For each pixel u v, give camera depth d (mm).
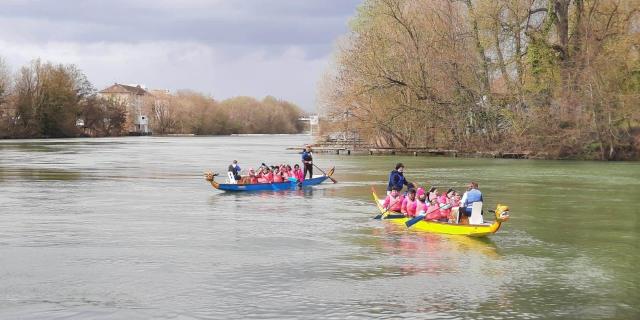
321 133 86938
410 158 70750
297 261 19578
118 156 75500
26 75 150875
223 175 49031
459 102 72375
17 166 57531
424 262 19562
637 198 34531
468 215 24578
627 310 15219
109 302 15492
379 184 42156
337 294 16203
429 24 73125
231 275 17906
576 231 24812
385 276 17922
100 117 181125
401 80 73375
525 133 69438
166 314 14680
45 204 31500
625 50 62531
